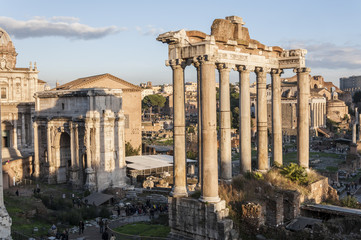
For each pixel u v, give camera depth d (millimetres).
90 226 48469
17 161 78188
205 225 28172
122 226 40188
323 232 25812
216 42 33344
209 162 28281
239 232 28172
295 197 31078
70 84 104000
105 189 71062
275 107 41281
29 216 49031
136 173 81000
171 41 30016
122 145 75812
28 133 90750
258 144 39531
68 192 69188
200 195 30188
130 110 112812
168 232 32156
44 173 78500
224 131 34312
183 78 30734
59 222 48906
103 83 104625
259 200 29969
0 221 29688
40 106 79562
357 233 26641
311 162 110438
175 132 30797
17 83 92312
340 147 146625
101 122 71812
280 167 40469
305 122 40125
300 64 39594
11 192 64438
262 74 39031
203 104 28312
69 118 73688
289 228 28906
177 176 30891
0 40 91438
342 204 38062
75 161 73000
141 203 59625
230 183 33812
